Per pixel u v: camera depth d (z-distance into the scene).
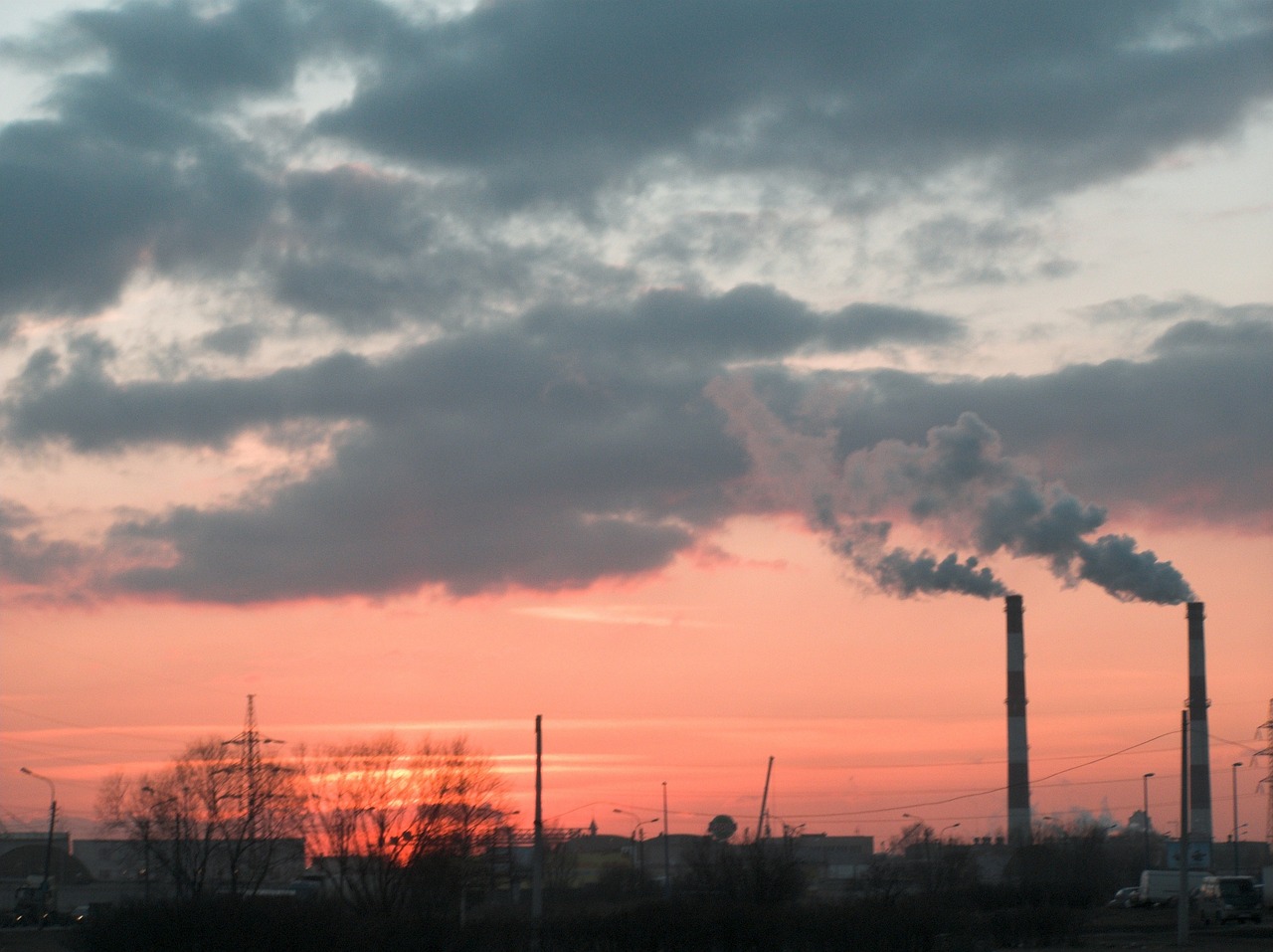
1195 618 135.25
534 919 54.69
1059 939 70.06
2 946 69.25
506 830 84.06
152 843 81.88
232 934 48.81
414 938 52.00
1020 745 138.38
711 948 54.78
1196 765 133.62
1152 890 110.12
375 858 73.25
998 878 130.38
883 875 105.44
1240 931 79.25
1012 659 139.12
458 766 77.75
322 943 49.50
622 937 54.47
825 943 56.22
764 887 77.00
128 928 49.38
